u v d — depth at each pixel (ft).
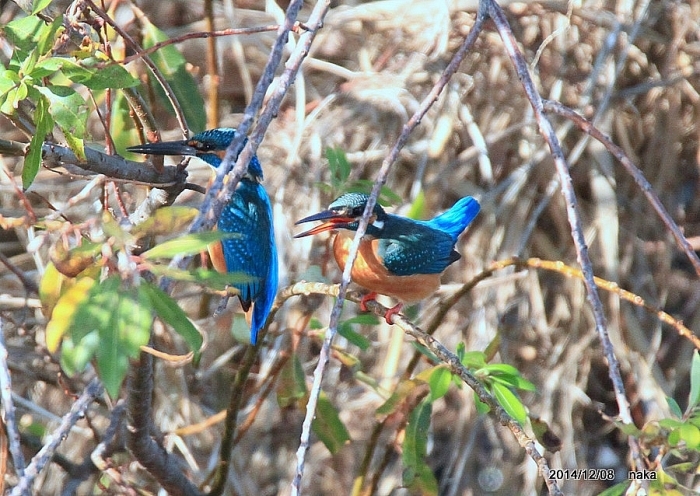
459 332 37.47
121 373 10.25
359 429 36.76
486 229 38.19
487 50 39.73
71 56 18.20
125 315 10.57
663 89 40.29
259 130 14.99
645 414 37.68
